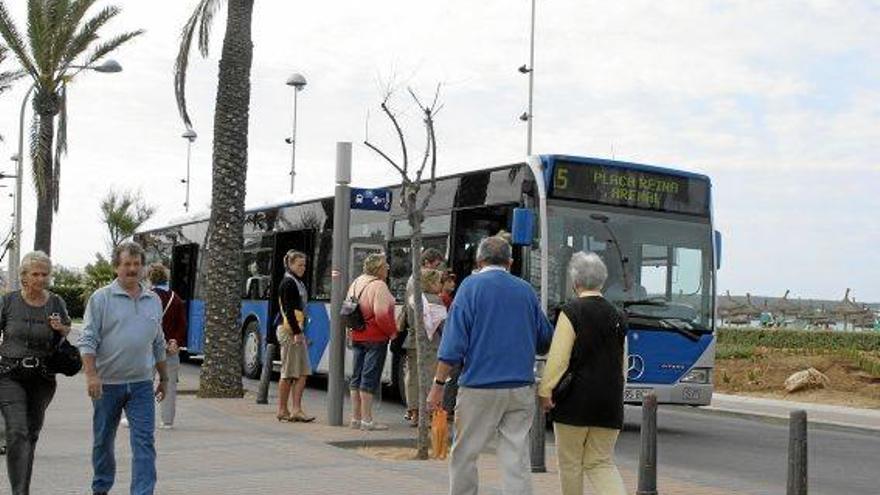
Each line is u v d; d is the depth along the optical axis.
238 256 18.22
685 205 15.73
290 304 14.39
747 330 32.75
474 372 7.66
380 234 18.62
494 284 7.73
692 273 15.59
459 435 7.76
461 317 7.68
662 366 15.14
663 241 15.44
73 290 64.31
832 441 16.25
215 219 18.22
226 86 18.34
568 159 15.03
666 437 15.70
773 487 11.04
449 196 16.84
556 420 7.61
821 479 12.17
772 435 16.31
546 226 14.69
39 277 8.12
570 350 7.55
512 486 7.66
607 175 15.23
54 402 16.56
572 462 7.67
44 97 33.69
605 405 7.54
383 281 13.86
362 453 11.84
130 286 8.27
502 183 15.60
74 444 11.95
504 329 7.68
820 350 28.70
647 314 15.11
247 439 12.65
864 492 11.24
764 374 25.19
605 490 7.55
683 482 10.91
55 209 35.81
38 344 8.11
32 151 33.84
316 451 11.80
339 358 14.34
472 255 16.11
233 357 18.05
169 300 13.02
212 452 11.59
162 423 13.56
